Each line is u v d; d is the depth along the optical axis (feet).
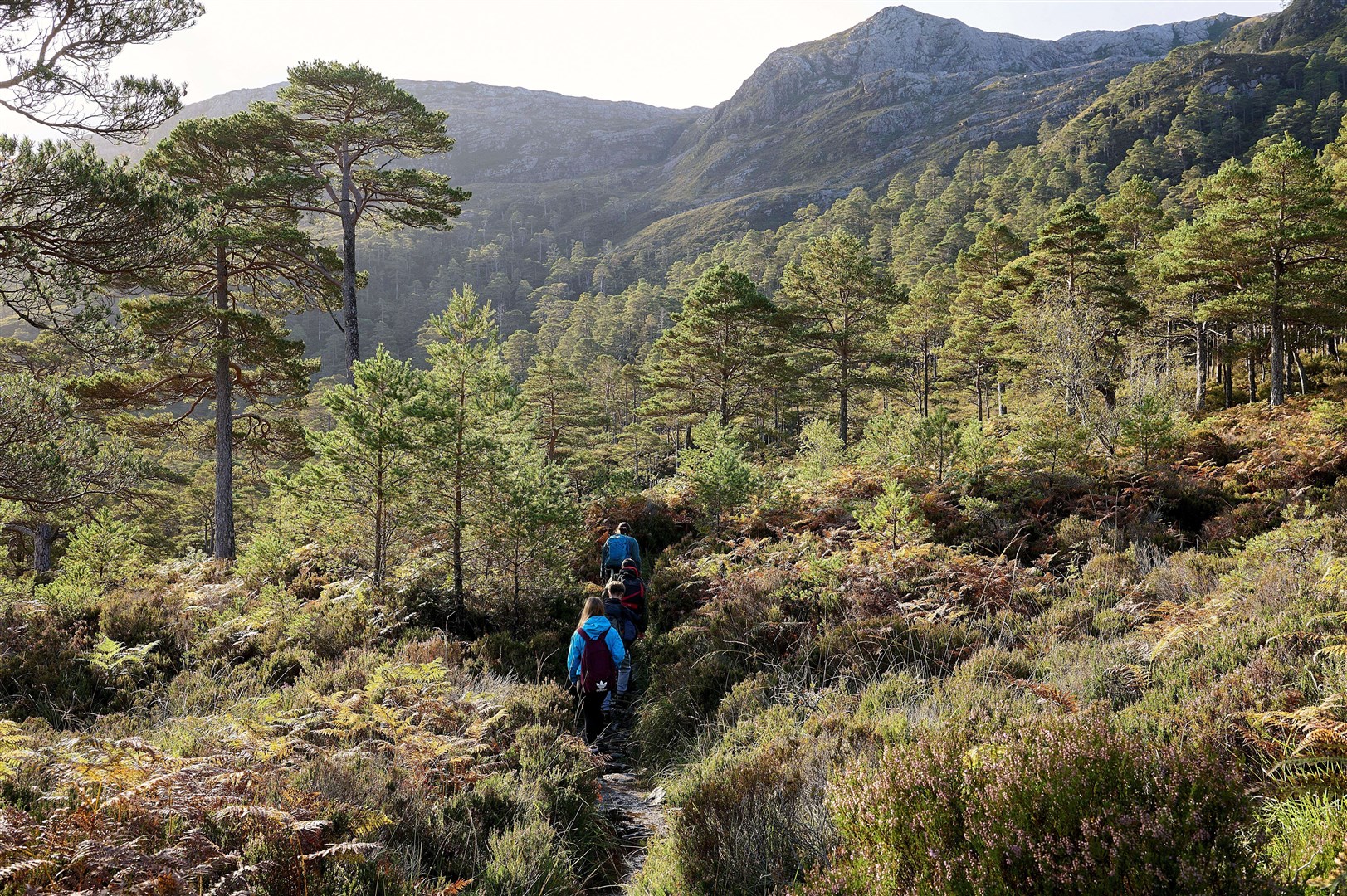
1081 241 121.90
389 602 32.94
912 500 42.60
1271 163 100.48
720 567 38.06
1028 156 556.92
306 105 73.46
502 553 34.24
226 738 16.87
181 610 32.09
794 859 12.78
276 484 37.40
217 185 71.72
